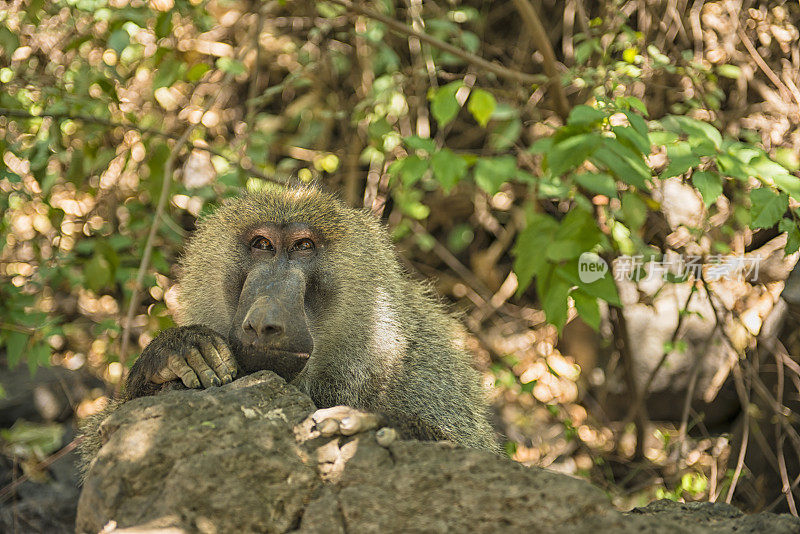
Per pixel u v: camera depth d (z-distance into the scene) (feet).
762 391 39.45
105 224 41.60
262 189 25.22
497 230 46.68
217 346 20.13
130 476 15.31
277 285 21.43
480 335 43.98
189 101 45.34
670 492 39.63
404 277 27.81
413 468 15.30
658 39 41.78
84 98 33.55
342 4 26.37
